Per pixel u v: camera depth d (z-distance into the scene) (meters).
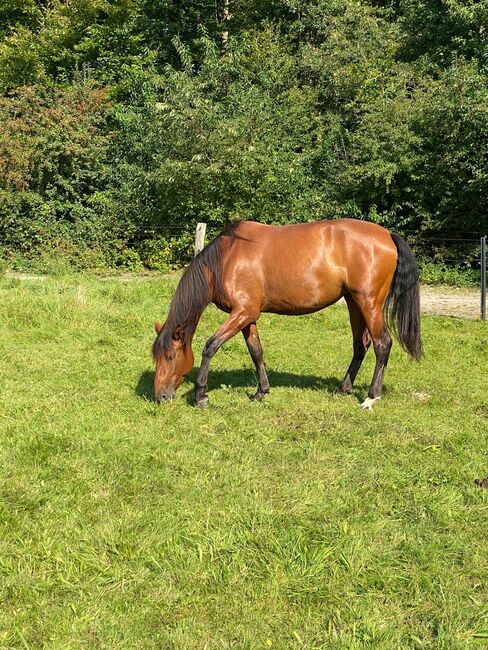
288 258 5.68
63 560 3.27
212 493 4.03
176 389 5.95
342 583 3.13
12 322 8.84
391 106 16.55
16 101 18.38
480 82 15.18
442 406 5.96
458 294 13.65
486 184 15.47
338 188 17.08
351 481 4.23
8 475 4.24
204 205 15.92
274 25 23.53
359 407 5.86
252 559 3.29
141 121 18.19
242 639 2.75
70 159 17.84
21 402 5.75
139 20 23.72
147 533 3.53
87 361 7.27
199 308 5.76
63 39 22.09
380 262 5.71
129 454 4.63
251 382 6.71
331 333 9.23
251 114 16.83
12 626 2.81
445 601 2.98
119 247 16.34
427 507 3.88
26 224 16.75
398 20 21.89
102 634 2.77
